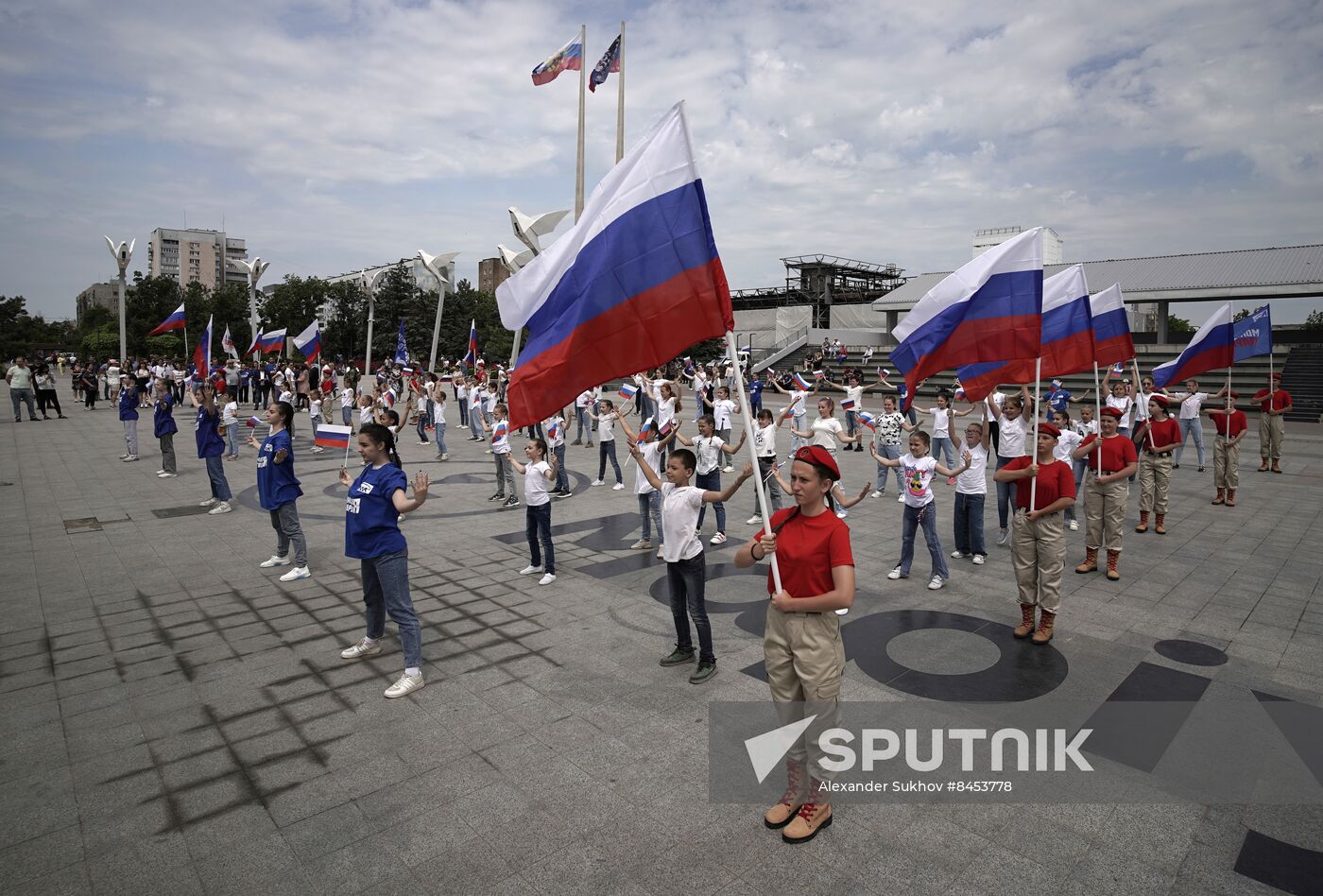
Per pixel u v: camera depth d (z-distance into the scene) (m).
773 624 4.12
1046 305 9.89
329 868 3.83
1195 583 8.55
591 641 6.89
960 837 4.05
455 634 7.06
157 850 3.98
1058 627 7.18
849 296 64.69
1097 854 3.90
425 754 4.93
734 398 25.53
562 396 5.57
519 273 5.94
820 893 3.62
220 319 71.56
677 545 5.99
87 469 16.89
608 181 5.64
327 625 7.32
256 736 5.17
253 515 12.27
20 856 3.93
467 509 12.84
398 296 67.56
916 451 8.40
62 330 124.81
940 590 8.32
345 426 9.74
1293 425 26.48
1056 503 6.47
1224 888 3.65
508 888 3.67
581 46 27.39
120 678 6.12
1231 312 12.78
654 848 3.97
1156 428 10.88
